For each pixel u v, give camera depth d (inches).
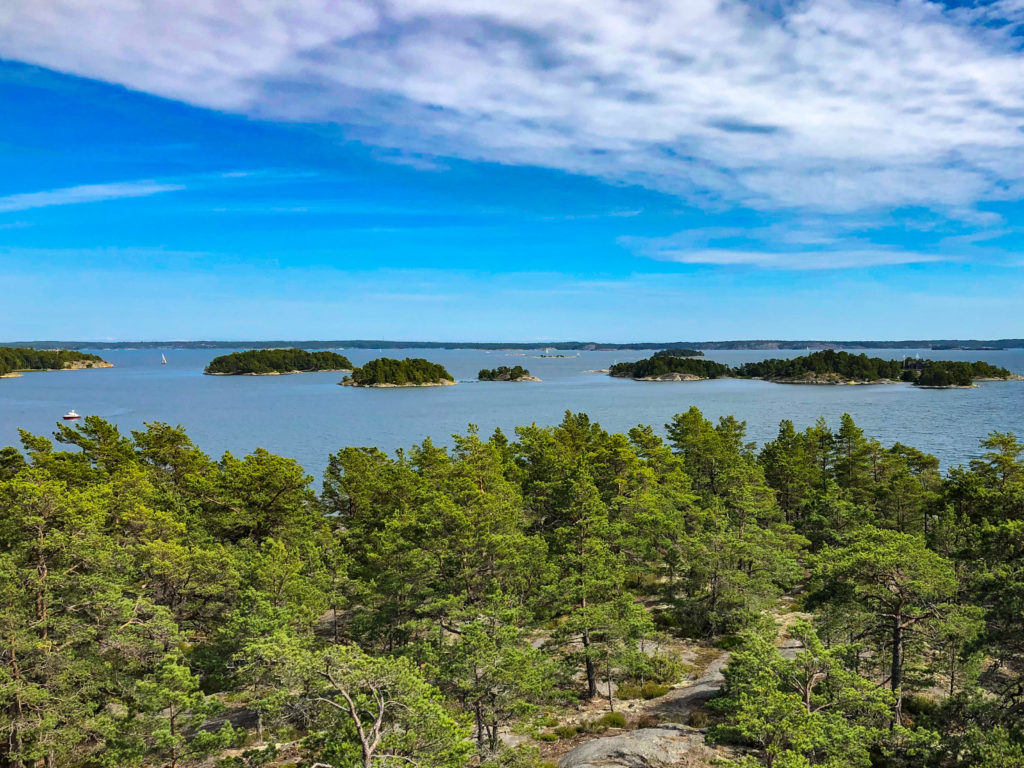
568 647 1502.2
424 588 1349.7
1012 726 814.5
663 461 2404.0
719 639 1662.2
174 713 881.5
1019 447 2142.0
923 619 997.2
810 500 2420.0
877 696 791.1
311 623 1355.8
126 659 1100.5
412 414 7372.1
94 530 1141.7
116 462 2063.2
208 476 2028.8
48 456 1818.4
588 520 1421.0
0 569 987.9
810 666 825.5
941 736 795.4
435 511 1392.7
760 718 756.6
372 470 2187.5
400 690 703.7
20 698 952.9
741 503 1855.3
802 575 1947.6
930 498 2134.6
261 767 874.1
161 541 1318.9
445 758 670.5
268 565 1311.5
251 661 1016.2
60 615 1078.4
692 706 1203.2
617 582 1401.3
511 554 1359.5
